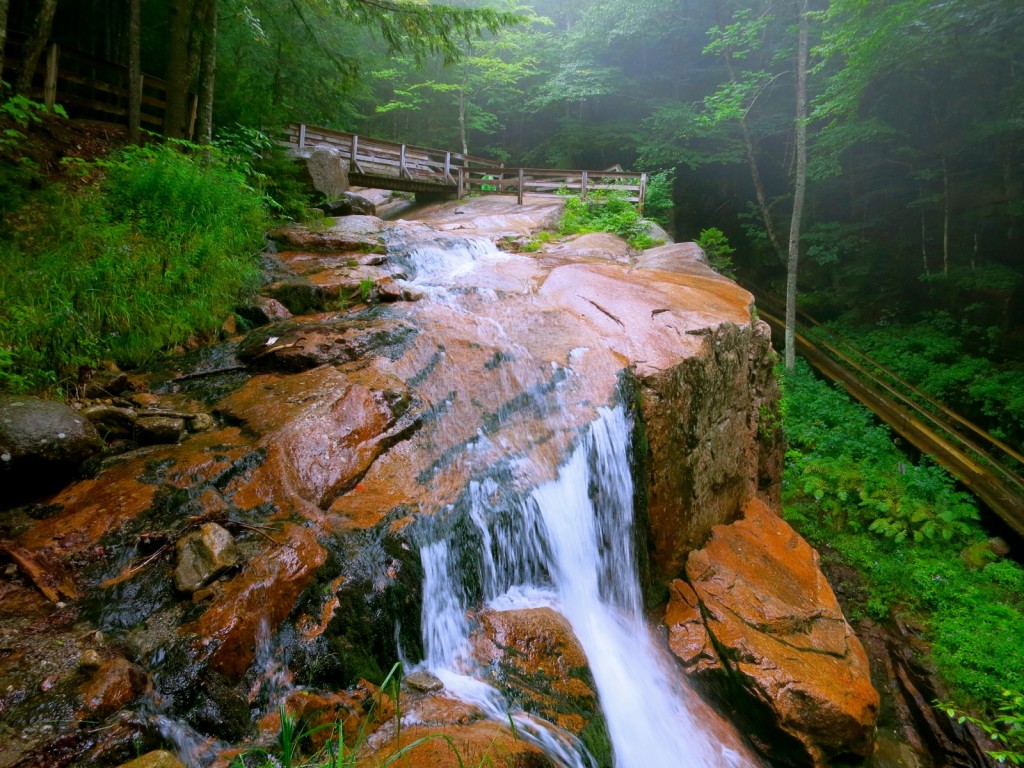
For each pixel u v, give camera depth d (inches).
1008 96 630.5
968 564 337.4
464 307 273.3
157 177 255.1
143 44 476.7
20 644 92.8
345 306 259.3
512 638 145.0
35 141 312.2
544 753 109.7
